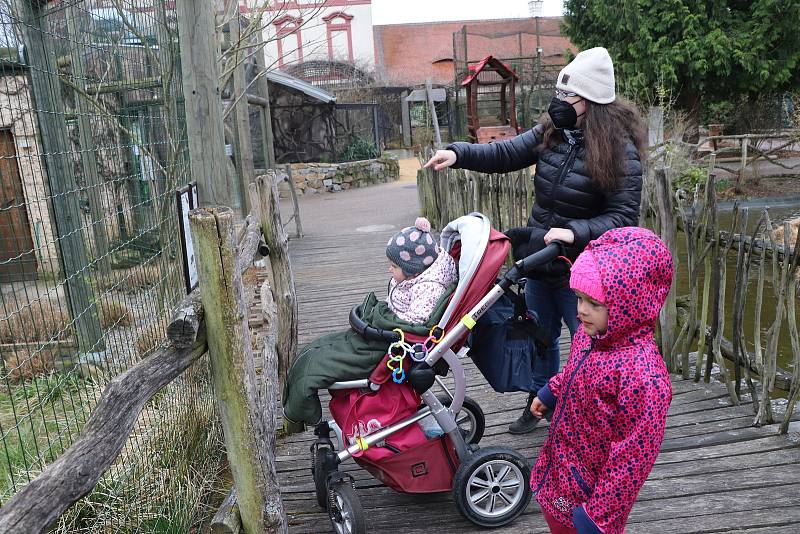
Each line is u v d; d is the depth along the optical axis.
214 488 3.42
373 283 7.57
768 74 16.25
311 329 5.91
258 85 14.27
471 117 18.53
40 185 5.94
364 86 29.34
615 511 1.87
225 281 2.32
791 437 3.40
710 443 3.40
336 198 18.42
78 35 5.66
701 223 4.00
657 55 16.67
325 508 3.04
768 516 2.77
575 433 2.03
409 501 3.07
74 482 1.70
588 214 2.96
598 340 1.95
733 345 3.81
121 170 5.20
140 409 2.03
